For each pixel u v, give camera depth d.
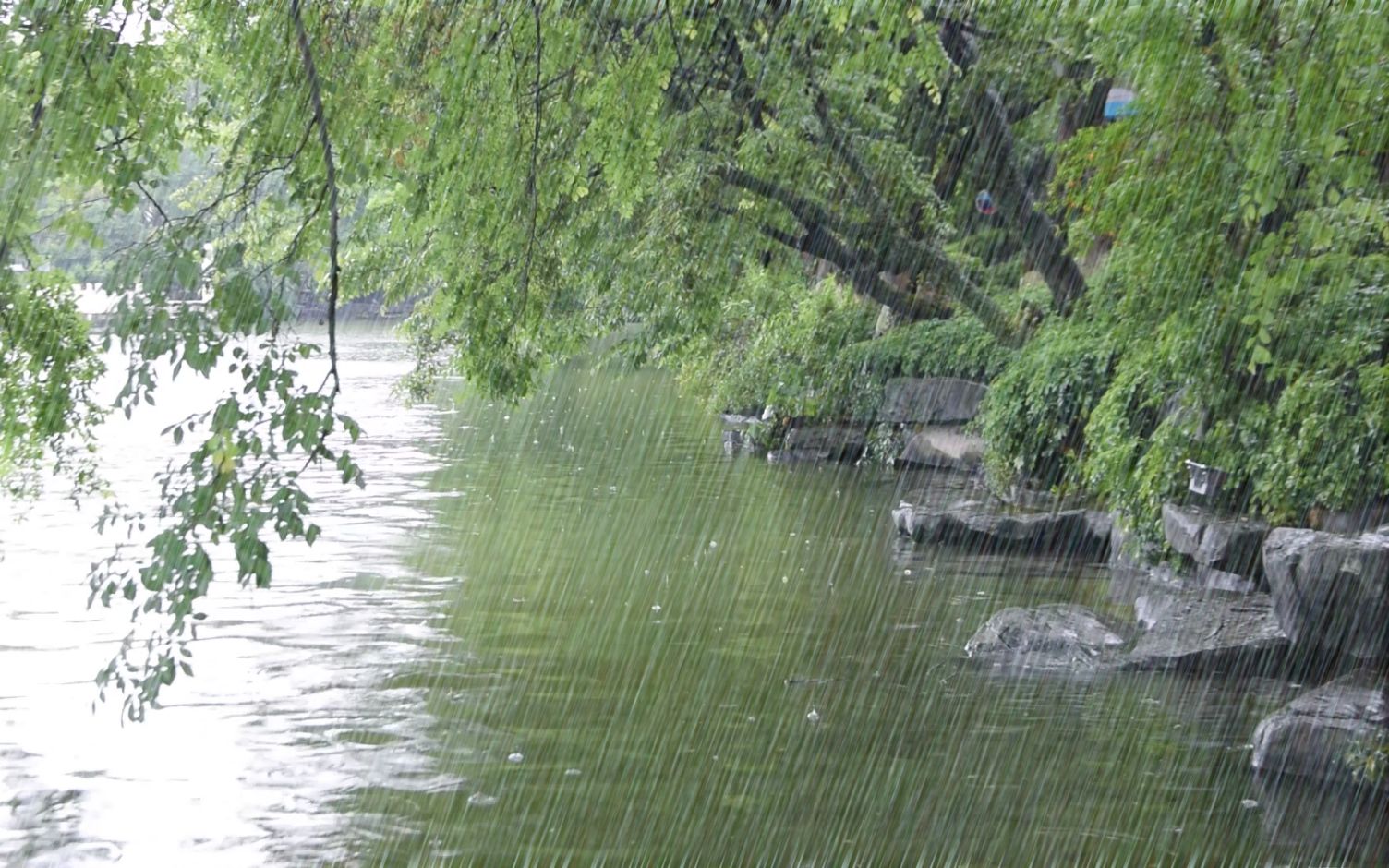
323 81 11.66
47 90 11.74
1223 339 15.01
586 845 11.61
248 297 9.37
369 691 16.08
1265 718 13.38
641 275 21.70
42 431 14.68
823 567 23.03
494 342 18.66
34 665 17.41
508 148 13.73
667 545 25.33
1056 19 19.53
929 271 24.84
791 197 22.58
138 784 13.16
